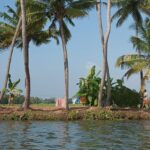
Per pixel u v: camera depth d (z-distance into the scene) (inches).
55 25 1989.4
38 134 1080.8
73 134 1085.1
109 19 1905.8
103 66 1892.2
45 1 1878.7
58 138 987.9
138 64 2127.2
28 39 2082.9
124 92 2154.3
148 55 2145.7
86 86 2105.1
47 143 890.7
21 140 940.6
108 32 1899.6
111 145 861.2
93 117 1713.8
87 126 1353.3
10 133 1101.1
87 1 1894.7
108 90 1987.0
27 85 1841.8
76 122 1542.8
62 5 1883.6
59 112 1734.7
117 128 1277.1
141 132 1144.2
